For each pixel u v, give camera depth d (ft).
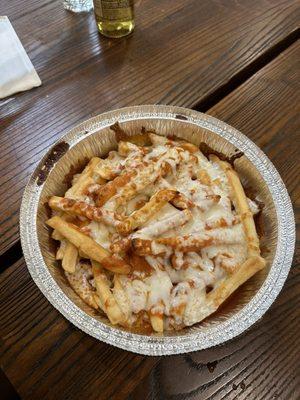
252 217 0.81
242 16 1.32
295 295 0.78
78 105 1.07
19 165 0.95
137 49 1.21
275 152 1.00
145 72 1.16
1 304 0.76
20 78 1.11
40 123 1.03
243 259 0.78
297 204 0.91
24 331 0.73
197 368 0.70
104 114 0.92
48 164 0.85
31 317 0.74
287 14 1.33
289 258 0.74
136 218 0.77
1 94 1.08
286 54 1.23
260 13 1.33
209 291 0.75
